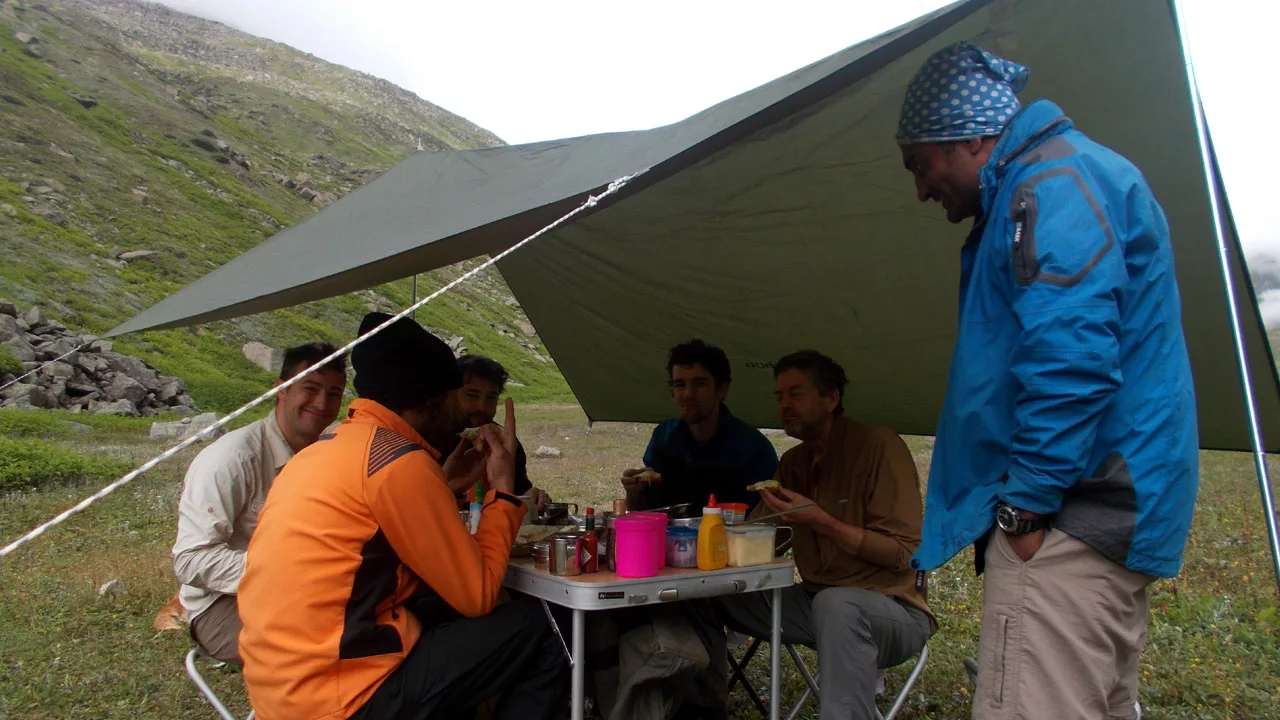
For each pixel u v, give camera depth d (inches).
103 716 136.3
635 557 87.6
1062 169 71.2
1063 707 70.8
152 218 1537.9
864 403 187.0
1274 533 80.7
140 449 552.7
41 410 695.7
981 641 75.8
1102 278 67.3
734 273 158.7
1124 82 100.6
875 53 81.0
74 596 196.1
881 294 153.6
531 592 92.4
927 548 78.0
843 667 94.5
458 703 83.7
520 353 1774.1
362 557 79.7
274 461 113.8
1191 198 111.6
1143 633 75.4
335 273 92.3
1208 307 123.1
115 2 4832.7
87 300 1109.7
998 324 75.0
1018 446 69.6
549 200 86.4
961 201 82.2
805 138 117.1
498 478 93.3
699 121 93.7
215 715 136.9
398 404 89.7
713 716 104.2
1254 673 143.6
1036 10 91.0
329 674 77.6
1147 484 69.4
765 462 133.8
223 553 104.0
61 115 1808.6
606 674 94.0
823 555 111.8
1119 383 67.2
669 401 206.7
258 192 2062.0
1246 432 140.6
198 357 1093.8
